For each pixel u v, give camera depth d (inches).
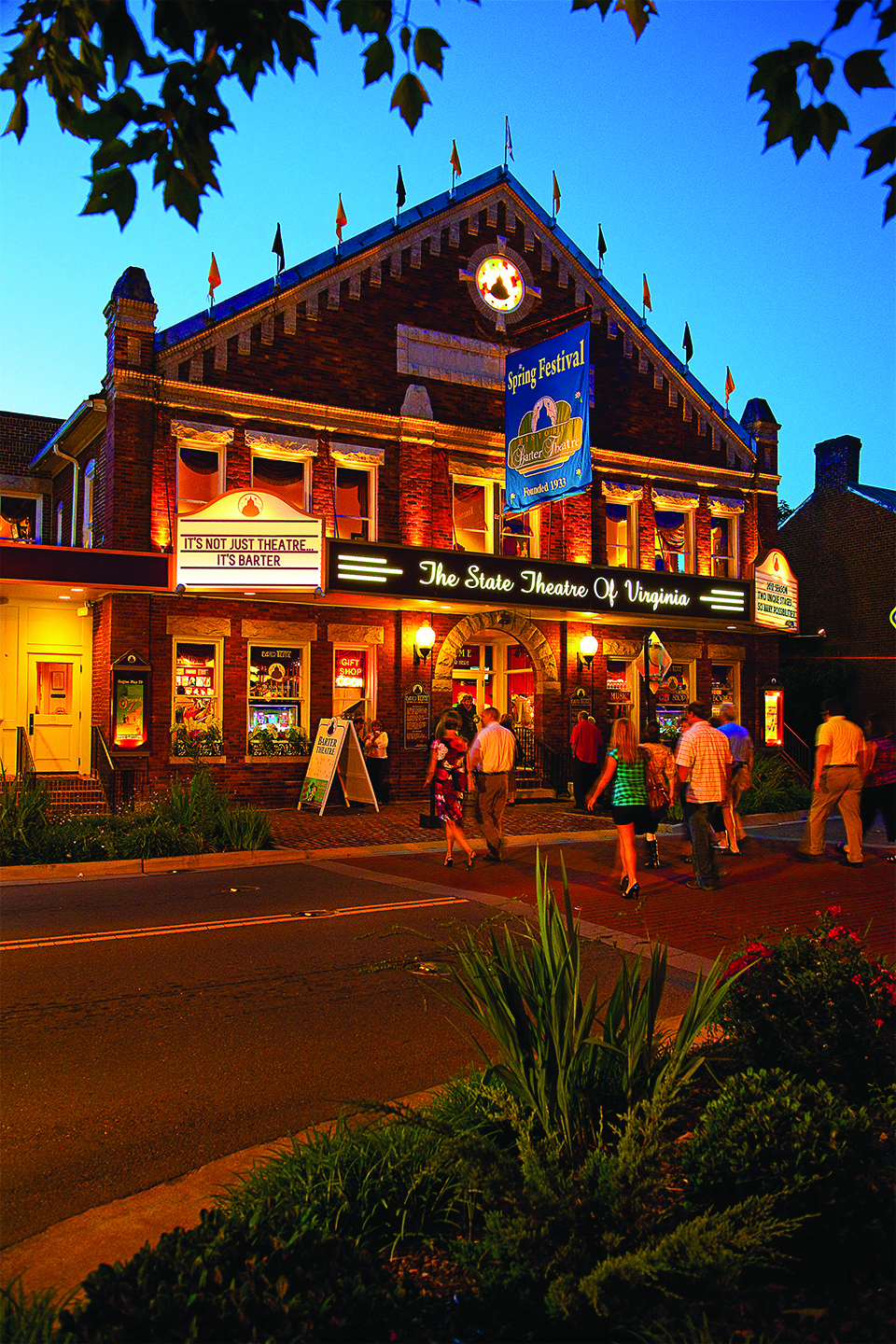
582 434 710.5
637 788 407.5
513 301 865.5
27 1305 110.3
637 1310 110.7
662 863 494.3
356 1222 129.8
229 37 121.0
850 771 483.8
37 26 125.2
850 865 482.3
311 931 339.9
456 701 874.1
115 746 662.5
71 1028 239.0
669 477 948.6
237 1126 183.6
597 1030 197.9
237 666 729.0
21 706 715.4
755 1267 120.7
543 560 806.5
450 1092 165.8
